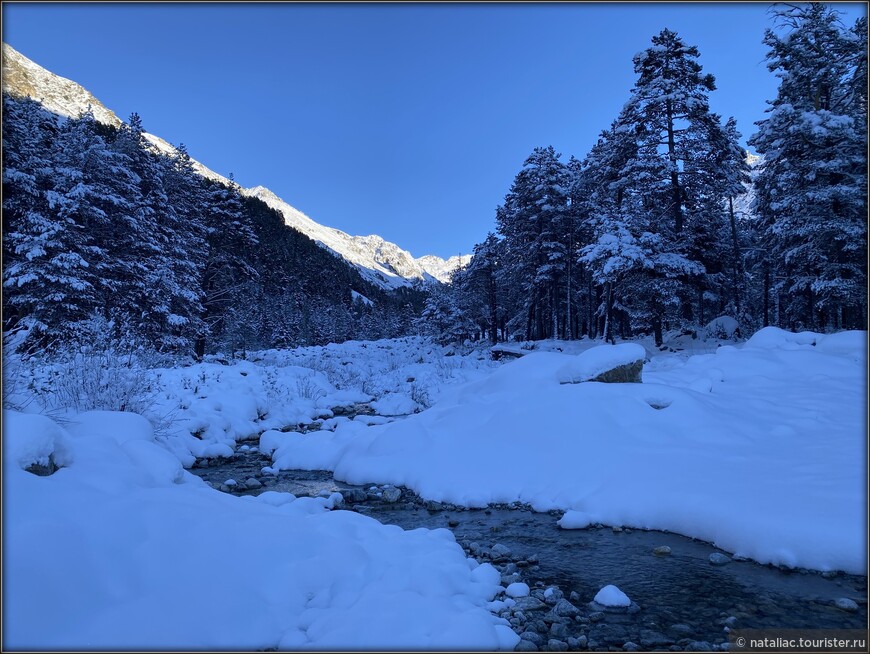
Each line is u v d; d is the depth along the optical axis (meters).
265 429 14.62
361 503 8.02
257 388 17.70
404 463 9.20
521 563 5.32
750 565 4.88
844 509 4.98
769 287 38.59
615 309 31.67
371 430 11.05
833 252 22.34
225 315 37.31
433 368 27.72
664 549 5.38
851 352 12.86
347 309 103.75
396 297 179.88
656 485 6.54
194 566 3.64
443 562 4.78
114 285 22.80
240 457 11.59
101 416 6.77
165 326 25.44
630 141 26.34
